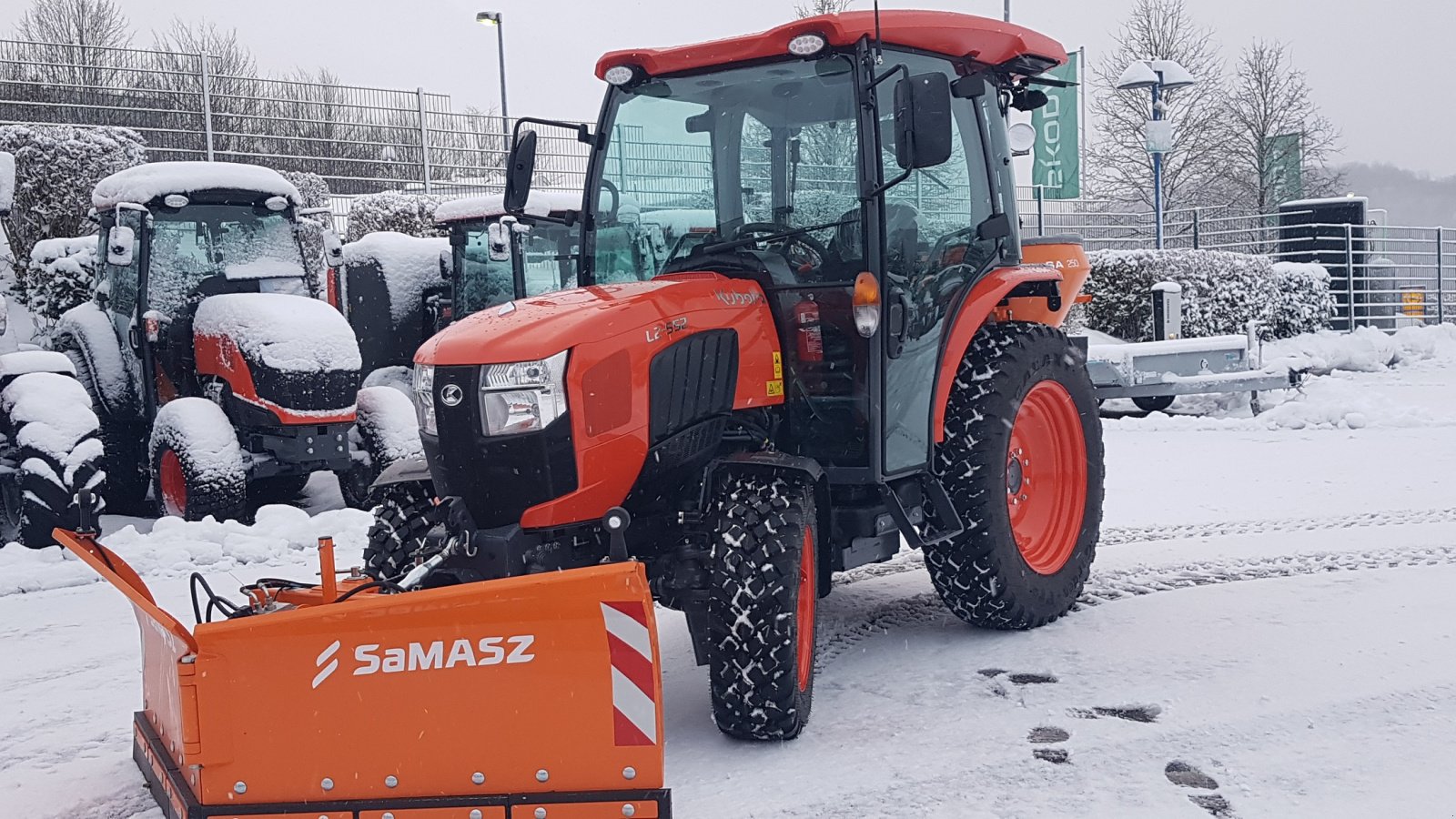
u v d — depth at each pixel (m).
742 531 3.71
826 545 4.12
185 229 8.09
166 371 8.04
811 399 4.27
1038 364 4.93
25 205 12.80
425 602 2.88
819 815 3.25
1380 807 3.20
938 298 4.58
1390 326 20.22
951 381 4.61
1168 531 6.68
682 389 3.93
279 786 2.91
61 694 4.51
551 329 3.71
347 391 7.73
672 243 4.47
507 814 2.85
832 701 4.19
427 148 18.25
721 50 4.27
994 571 4.65
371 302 10.27
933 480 4.57
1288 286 17.88
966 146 4.82
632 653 2.85
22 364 7.26
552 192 10.86
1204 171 27.66
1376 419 10.59
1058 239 6.25
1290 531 6.52
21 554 6.50
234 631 2.88
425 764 2.89
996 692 4.18
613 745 2.86
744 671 3.66
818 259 4.25
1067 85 5.24
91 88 15.65
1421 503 7.10
